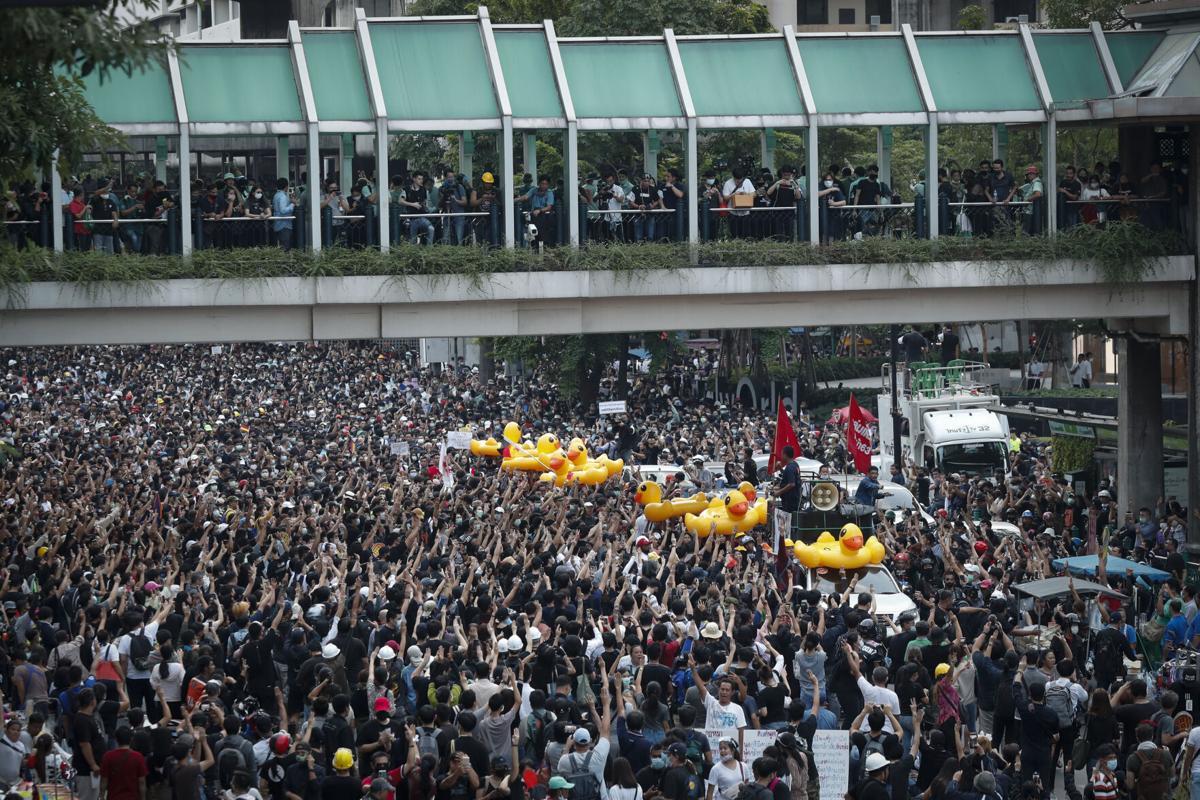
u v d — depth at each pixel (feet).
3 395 242.99
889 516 113.70
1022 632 82.43
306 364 318.65
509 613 77.46
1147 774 63.26
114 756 59.62
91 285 106.42
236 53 115.14
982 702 77.10
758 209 117.80
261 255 109.91
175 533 101.19
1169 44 123.85
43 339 108.47
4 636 79.36
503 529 103.40
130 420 199.82
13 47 62.39
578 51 119.14
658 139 128.26
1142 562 110.22
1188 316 121.49
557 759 60.54
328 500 124.06
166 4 71.67
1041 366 243.19
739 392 232.94
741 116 117.80
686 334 288.10
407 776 59.21
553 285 113.50
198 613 79.97
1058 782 79.36
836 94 119.34
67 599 85.76
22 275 101.76
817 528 101.96
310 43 116.06
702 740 61.52
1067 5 202.28
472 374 286.66
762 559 101.96
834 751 61.46
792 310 118.21
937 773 66.44
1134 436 130.82
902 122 119.34
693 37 120.47
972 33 123.34
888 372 240.32
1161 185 121.29
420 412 219.41
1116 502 135.85
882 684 67.21
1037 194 120.47
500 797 57.93
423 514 106.42
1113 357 264.31
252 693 73.41
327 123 112.88
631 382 253.44
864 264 116.78
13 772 61.46
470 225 116.37
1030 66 122.11
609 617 79.51
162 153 128.98
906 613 79.77
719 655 69.77
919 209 119.65
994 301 120.26
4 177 79.30
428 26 117.50
